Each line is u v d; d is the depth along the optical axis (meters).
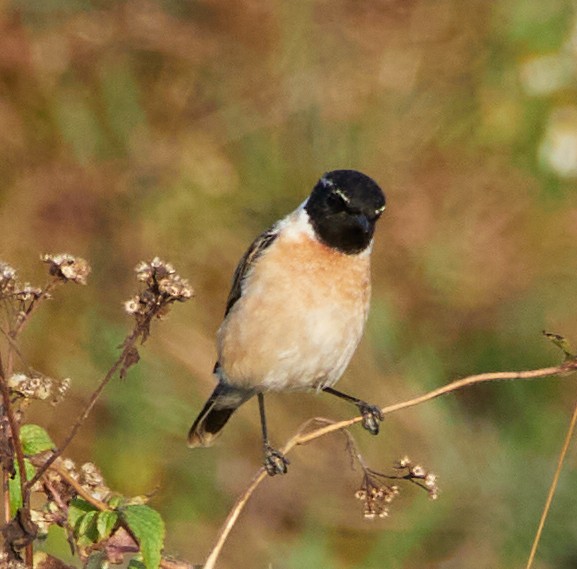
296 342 8.42
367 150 14.47
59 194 13.79
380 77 14.86
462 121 14.88
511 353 13.35
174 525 11.86
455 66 15.02
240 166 14.48
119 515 5.66
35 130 14.30
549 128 14.62
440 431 12.20
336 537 11.77
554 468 11.89
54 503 5.80
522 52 14.93
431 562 11.55
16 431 5.39
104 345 12.87
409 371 12.70
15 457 5.68
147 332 5.49
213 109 14.85
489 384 12.95
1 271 5.52
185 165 14.33
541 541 11.49
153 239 13.85
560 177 14.49
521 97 14.81
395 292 13.54
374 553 11.62
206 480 12.14
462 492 11.81
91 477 5.86
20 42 14.44
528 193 14.41
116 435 12.42
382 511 6.52
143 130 14.62
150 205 14.05
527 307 13.66
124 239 13.79
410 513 11.75
